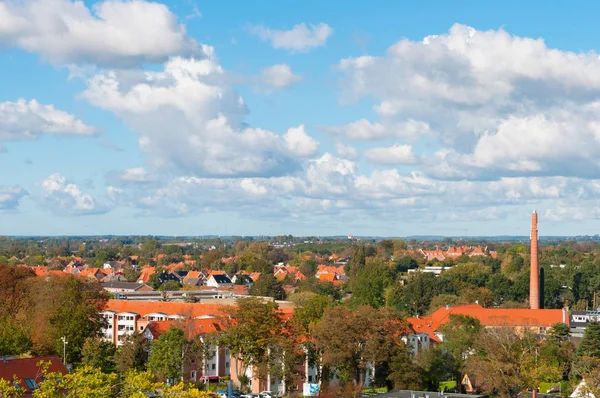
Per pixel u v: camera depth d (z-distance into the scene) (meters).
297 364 147.00
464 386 157.88
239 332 147.75
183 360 152.88
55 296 170.50
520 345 151.25
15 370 104.25
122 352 159.88
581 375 154.50
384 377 148.62
